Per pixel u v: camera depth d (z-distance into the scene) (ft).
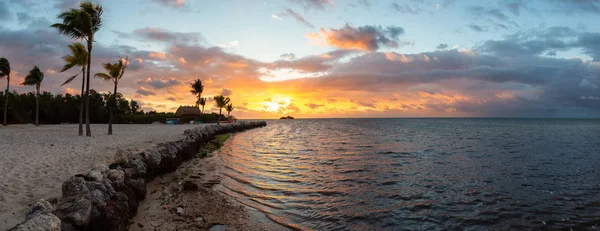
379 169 56.90
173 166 49.80
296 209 32.48
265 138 137.90
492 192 40.86
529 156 77.66
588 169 58.90
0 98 170.09
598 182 47.42
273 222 28.53
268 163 62.54
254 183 43.55
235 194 37.19
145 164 39.24
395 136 152.87
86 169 36.68
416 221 30.01
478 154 81.25
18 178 30.27
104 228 20.68
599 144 110.52
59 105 209.36
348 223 28.99
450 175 51.80
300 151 85.87
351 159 70.03
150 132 114.52
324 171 54.29
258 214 30.42
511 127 280.51
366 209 33.04
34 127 135.95
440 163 65.16
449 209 33.71
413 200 36.70
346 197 37.45
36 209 17.75
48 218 16.19
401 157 74.23
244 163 61.36
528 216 31.99
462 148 96.32
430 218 30.89
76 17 74.13
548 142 119.03
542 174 53.57
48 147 54.39
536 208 34.50
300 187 41.96
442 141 122.42
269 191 39.40
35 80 146.20
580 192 41.45
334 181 46.11
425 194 39.47
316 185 43.32
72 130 111.24
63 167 37.04
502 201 36.88
